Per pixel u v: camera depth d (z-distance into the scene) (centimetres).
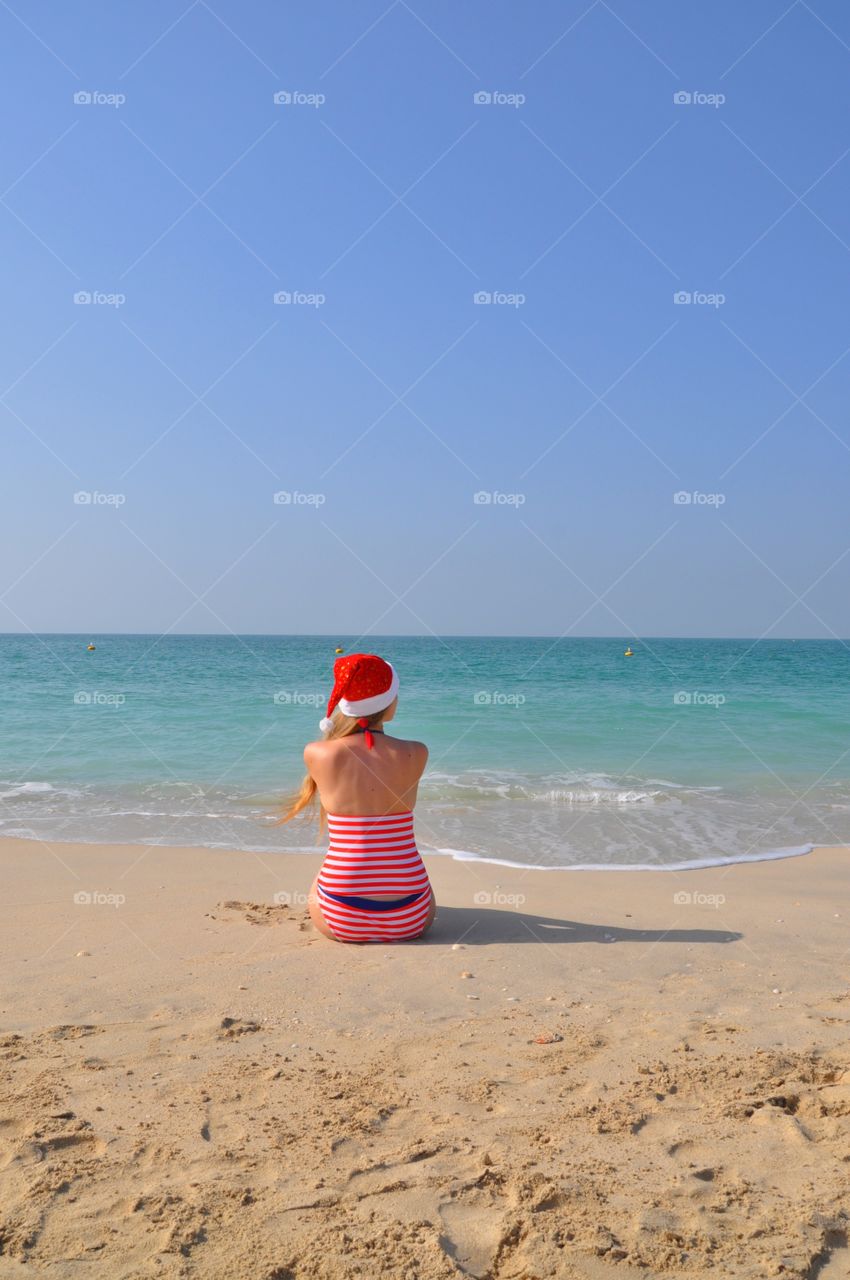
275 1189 252
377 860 519
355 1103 309
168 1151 273
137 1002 420
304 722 1750
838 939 534
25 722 1759
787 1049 358
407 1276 214
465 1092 319
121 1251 224
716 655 6169
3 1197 248
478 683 2902
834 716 1872
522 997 427
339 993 432
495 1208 244
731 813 1016
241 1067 341
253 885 696
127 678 3034
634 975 462
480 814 1007
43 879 712
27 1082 326
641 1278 214
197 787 1159
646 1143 280
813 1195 249
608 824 959
